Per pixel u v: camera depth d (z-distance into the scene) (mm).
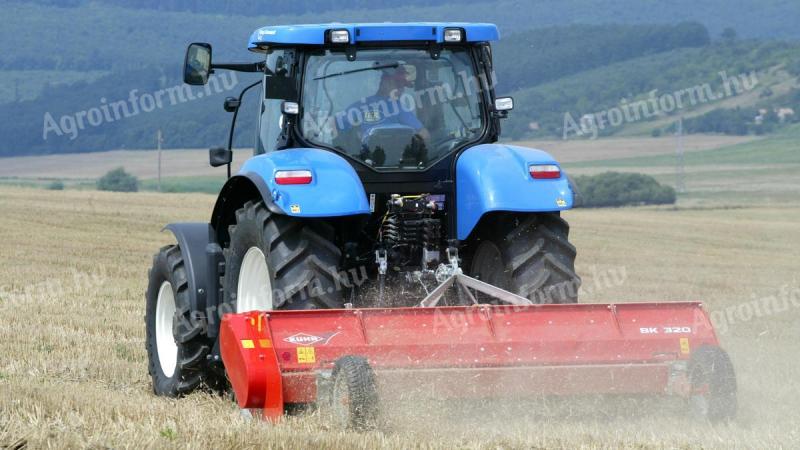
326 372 20188
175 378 26391
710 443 19469
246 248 23375
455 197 23516
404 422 20469
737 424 21453
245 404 20375
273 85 23609
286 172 21641
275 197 21500
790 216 167000
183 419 21672
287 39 23516
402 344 20703
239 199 24812
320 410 20297
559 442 19453
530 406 21922
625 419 22203
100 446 18609
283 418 20281
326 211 21375
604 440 19750
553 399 22031
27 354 33500
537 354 21125
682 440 19719
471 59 24406
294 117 23750
